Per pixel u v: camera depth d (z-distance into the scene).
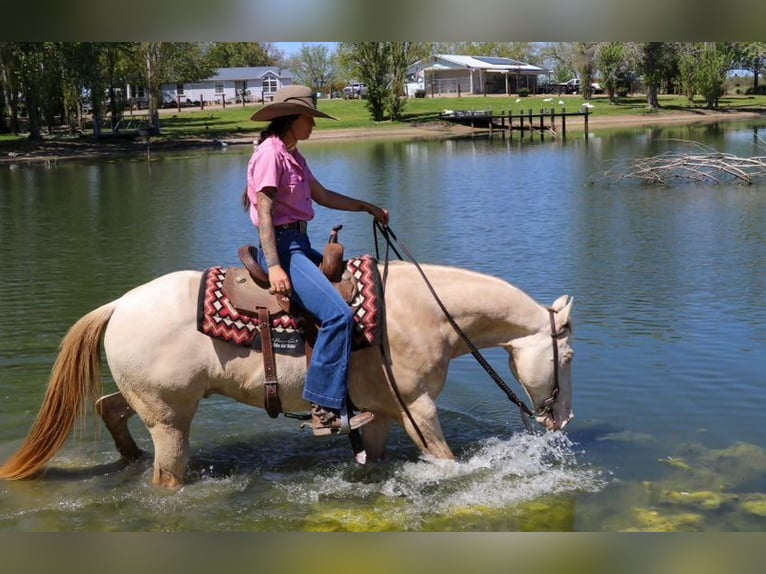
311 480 5.84
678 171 23.30
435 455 5.77
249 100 91.94
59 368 5.58
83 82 50.41
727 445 6.19
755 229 14.38
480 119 60.16
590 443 6.30
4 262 13.35
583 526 5.16
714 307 9.51
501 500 5.49
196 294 5.38
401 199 20.27
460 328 5.68
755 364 7.65
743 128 47.41
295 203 5.23
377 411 5.70
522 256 12.77
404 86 69.56
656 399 7.02
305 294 5.19
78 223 17.86
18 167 35.78
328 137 52.69
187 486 5.71
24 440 6.31
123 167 34.62
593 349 8.23
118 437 6.03
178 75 76.38
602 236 14.26
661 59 69.44
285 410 5.48
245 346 5.29
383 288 5.50
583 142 40.50
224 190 24.00
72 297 10.83
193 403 5.43
